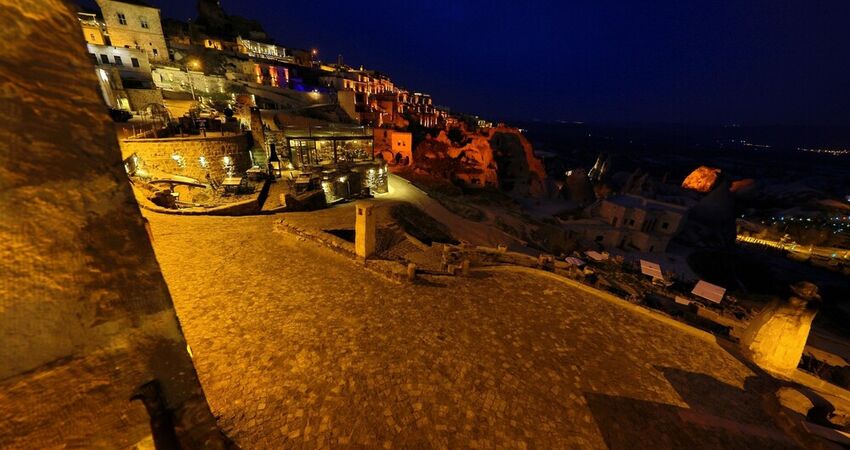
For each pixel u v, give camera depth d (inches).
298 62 2898.6
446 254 698.8
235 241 625.9
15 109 59.7
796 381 369.4
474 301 491.2
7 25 57.7
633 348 410.9
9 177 60.4
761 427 310.3
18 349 67.6
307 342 371.9
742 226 2645.2
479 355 375.9
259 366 332.5
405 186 1638.8
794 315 366.9
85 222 71.2
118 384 82.4
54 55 62.9
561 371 362.0
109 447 83.4
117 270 77.3
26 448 73.3
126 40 1644.9
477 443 276.1
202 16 2731.3
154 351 87.1
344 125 1946.4
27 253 64.9
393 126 2429.9
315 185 1071.6
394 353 366.9
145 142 920.9
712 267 1945.1
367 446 265.1
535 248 1636.3
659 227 2025.1
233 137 1111.0
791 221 2583.7
